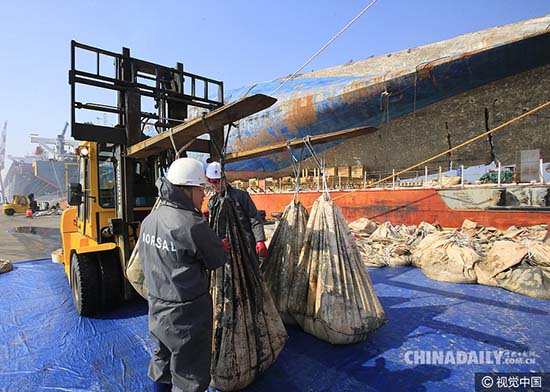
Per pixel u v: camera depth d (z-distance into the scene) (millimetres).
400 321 3607
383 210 9508
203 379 1849
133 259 3049
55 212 35312
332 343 2984
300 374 2613
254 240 3299
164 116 4566
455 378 2504
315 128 12031
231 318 2432
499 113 8961
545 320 3498
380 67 10766
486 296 4309
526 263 4707
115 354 3006
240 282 2557
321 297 2990
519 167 8352
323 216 3242
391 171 11758
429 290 4645
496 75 8289
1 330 3537
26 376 2656
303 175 14156
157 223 1820
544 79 7941
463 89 8922
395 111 10148
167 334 1780
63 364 2840
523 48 7492
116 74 4070
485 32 8492
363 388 2414
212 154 4629
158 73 4379
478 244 5945
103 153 4242
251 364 2410
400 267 6023
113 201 4281
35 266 7027
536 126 8602
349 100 10461
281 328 2752
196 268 1829
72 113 3520
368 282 3215
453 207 8133
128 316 3893
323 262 3078
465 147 9977
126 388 2490
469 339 3135
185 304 1767
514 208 7117
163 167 4586
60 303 4445
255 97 1865
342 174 12227
